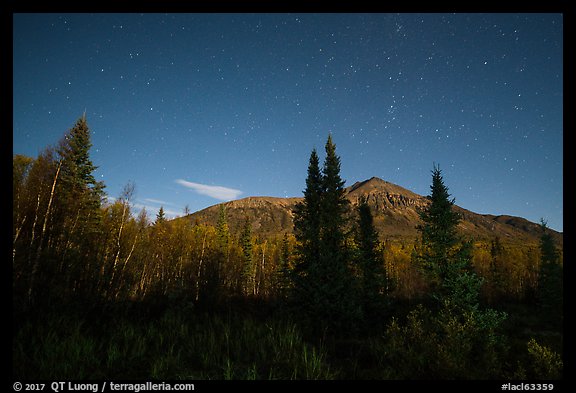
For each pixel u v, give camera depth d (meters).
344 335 15.55
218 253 41.75
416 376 9.13
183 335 12.66
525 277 56.38
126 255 28.69
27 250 19.02
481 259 65.69
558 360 9.53
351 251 19.06
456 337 10.54
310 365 9.81
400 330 12.59
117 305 18.56
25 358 8.57
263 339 12.35
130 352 10.30
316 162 20.70
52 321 12.02
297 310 16.70
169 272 37.88
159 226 41.81
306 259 18.86
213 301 27.89
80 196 27.12
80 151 28.19
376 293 23.30
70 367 8.42
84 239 25.78
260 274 56.50
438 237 18.48
